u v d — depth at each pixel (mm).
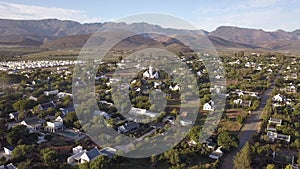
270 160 55438
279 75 163750
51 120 74750
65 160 55062
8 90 109500
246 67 187375
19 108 81562
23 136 61750
